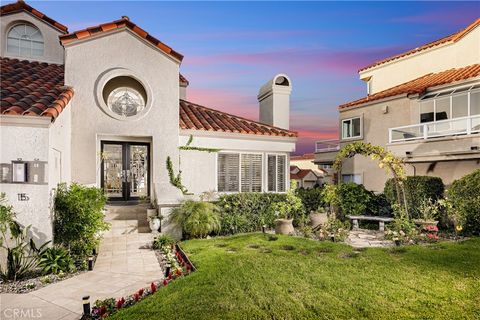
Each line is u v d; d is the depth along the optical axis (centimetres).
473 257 808
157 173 1263
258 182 1483
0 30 1412
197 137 1338
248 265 759
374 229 1349
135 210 1236
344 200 1462
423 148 1573
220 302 538
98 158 1238
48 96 918
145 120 1251
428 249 912
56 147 860
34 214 736
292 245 984
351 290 594
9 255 688
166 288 606
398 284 624
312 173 3719
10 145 730
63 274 709
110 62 1204
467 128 1416
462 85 1638
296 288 605
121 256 886
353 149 1348
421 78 2148
